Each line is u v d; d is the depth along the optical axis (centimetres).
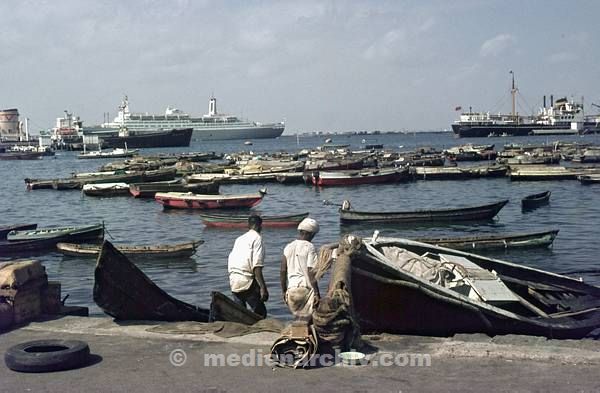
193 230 3506
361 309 945
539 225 3397
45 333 857
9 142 18438
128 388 652
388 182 6047
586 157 7769
